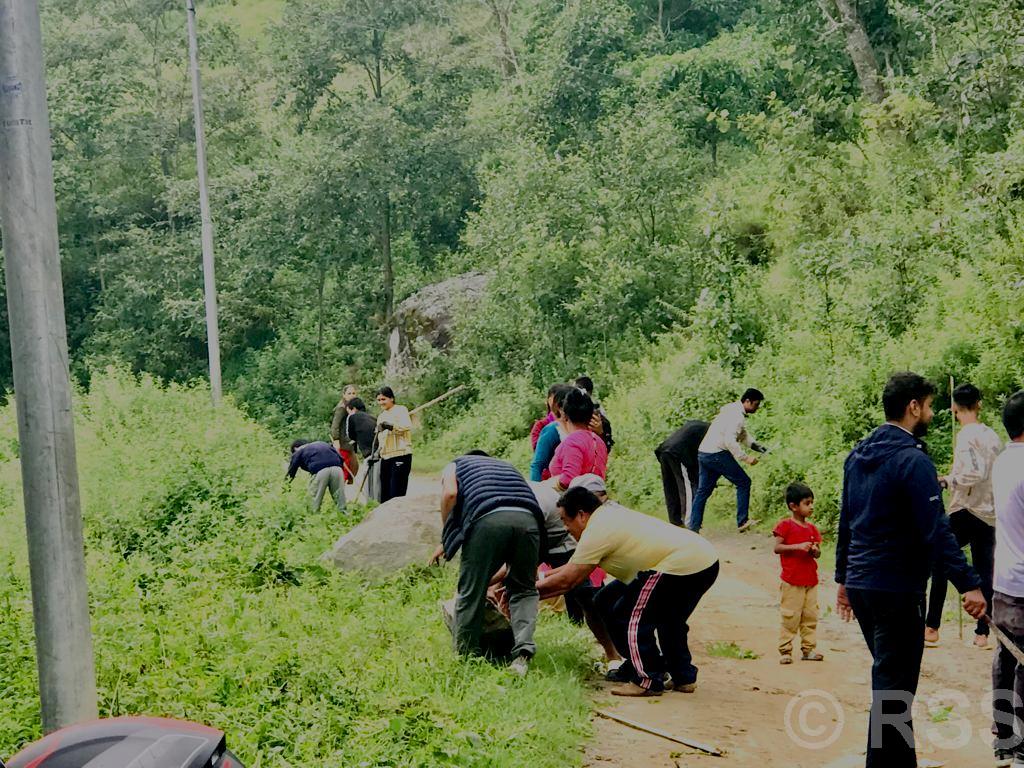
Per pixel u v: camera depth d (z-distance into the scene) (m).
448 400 30.09
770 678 8.02
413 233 37.84
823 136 21.12
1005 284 13.63
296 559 10.20
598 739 6.46
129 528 12.33
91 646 5.20
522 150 26.69
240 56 43.09
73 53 41.31
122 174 41.75
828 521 13.66
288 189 35.56
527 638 7.43
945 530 5.32
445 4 37.97
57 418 5.11
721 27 40.28
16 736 5.83
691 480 14.26
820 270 16.97
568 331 25.28
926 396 5.65
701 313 19.30
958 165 17.58
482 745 5.88
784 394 16.31
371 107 35.50
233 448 17.39
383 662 7.25
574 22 33.22
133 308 39.56
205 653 7.24
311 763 5.57
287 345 37.78
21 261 5.07
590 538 7.23
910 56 24.48
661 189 24.56
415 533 9.99
